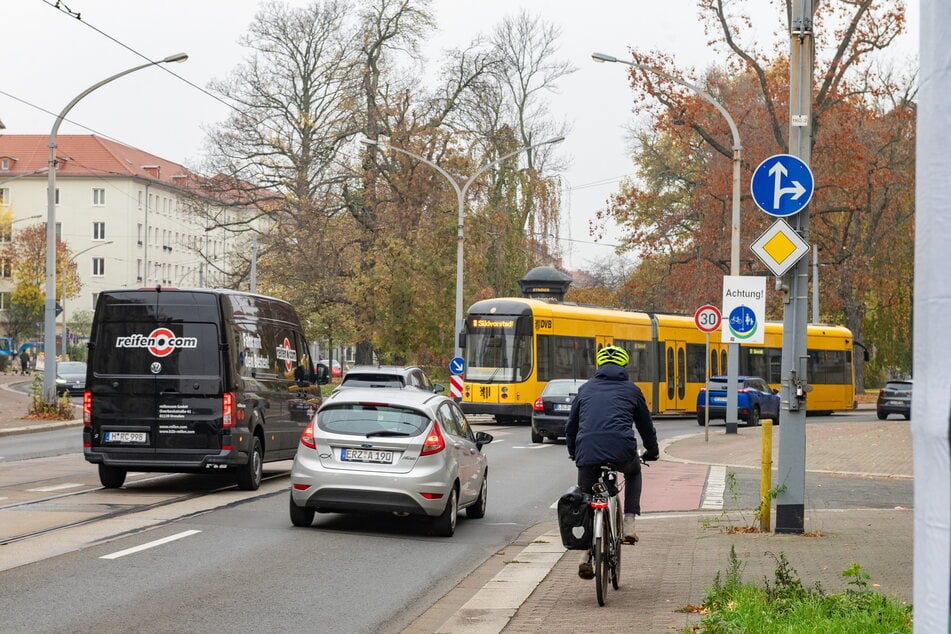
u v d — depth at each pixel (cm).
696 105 5350
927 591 325
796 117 1522
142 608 1010
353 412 1606
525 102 6819
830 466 2739
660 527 1633
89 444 2027
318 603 1067
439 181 5909
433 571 1279
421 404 1612
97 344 2039
